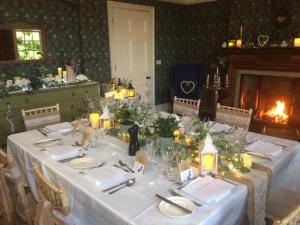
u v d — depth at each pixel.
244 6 4.92
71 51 4.45
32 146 2.13
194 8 5.90
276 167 1.76
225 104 5.12
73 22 4.39
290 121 4.66
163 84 6.10
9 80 3.59
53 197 1.38
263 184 1.61
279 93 4.75
